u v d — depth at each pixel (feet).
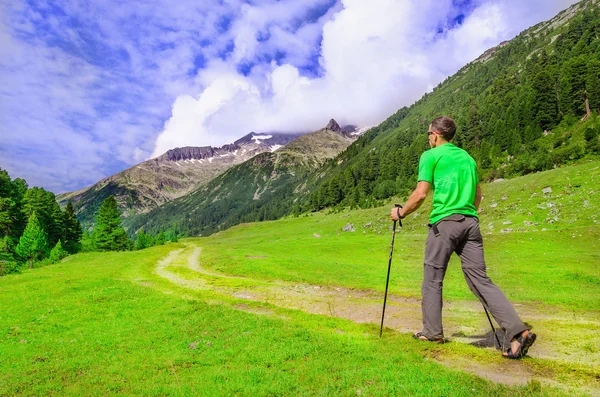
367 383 15.39
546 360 16.44
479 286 17.76
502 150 486.38
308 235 414.00
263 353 21.42
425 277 20.16
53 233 318.04
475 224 17.95
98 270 115.44
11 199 280.92
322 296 50.57
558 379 14.35
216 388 16.30
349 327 26.45
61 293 57.41
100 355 24.58
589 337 20.72
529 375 14.98
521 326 16.31
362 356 19.04
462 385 13.97
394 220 21.43
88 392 17.51
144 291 54.49
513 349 16.71
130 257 188.65
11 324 37.11
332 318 30.58
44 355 25.63
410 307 36.63
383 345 20.63
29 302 50.29
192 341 26.45
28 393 18.16
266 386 15.93
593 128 366.22
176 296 49.42
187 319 33.45
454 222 17.90
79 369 21.86
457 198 18.06
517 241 169.37
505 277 78.64
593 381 13.89
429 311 19.86
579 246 149.79
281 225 586.86
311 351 20.92
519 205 265.54
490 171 430.61
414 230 306.55
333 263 115.75
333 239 274.77
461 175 18.11
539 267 97.45
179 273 103.04
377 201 556.92
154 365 21.34
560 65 563.48
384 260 151.74
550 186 277.64
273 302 45.19
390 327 26.89
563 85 448.65
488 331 23.36
